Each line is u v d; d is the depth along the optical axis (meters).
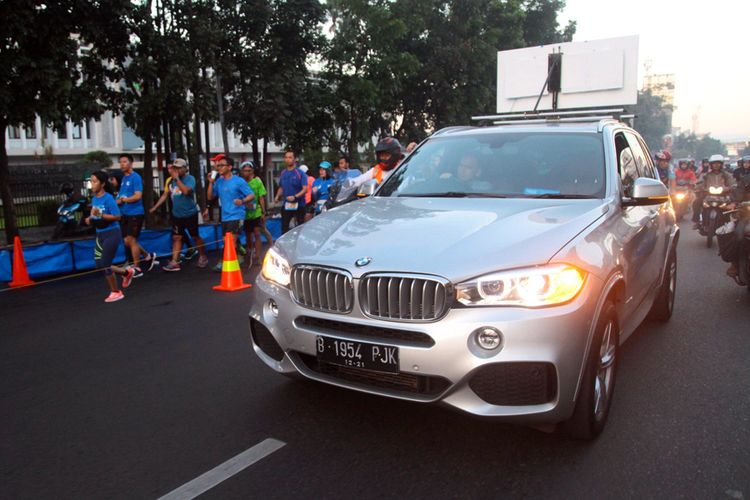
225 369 4.76
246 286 8.26
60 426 3.77
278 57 18.08
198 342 5.56
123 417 3.88
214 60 15.88
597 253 3.23
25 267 8.82
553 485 2.94
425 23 24.36
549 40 33.62
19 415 3.96
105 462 3.29
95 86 14.56
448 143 4.88
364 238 3.37
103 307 7.17
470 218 3.50
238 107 18.20
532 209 3.64
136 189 9.54
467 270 2.92
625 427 3.56
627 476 3.02
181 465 3.23
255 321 3.69
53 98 12.11
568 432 3.28
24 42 11.70
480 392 2.92
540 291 2.90
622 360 4.78
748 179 6.97
